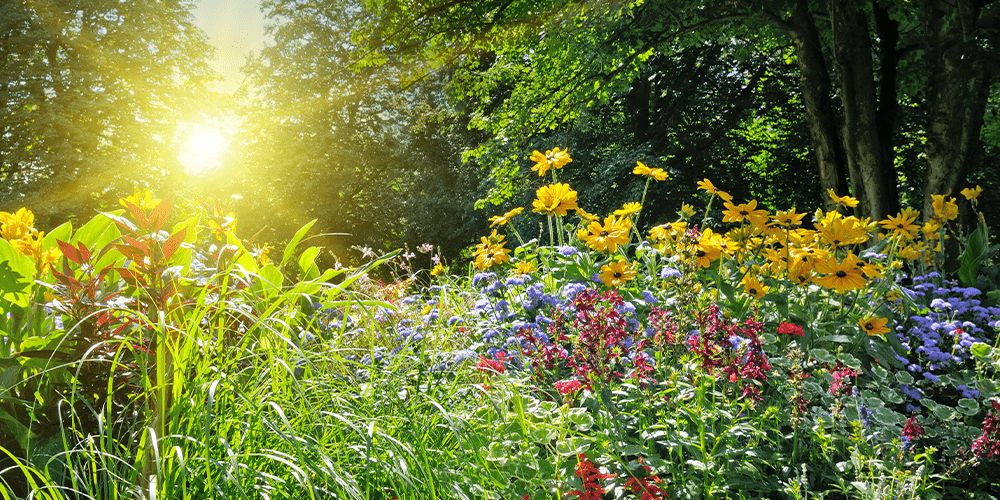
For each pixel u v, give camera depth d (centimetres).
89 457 152
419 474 164
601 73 1053
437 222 1972
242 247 267
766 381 250
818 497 196
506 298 324
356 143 2255
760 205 1519
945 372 295
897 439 220
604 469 187
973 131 572
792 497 203
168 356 175
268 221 1988
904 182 1370
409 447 166
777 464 219
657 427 207
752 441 204
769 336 281
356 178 2155
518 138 1220
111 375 157
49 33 1714
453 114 1858
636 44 973
